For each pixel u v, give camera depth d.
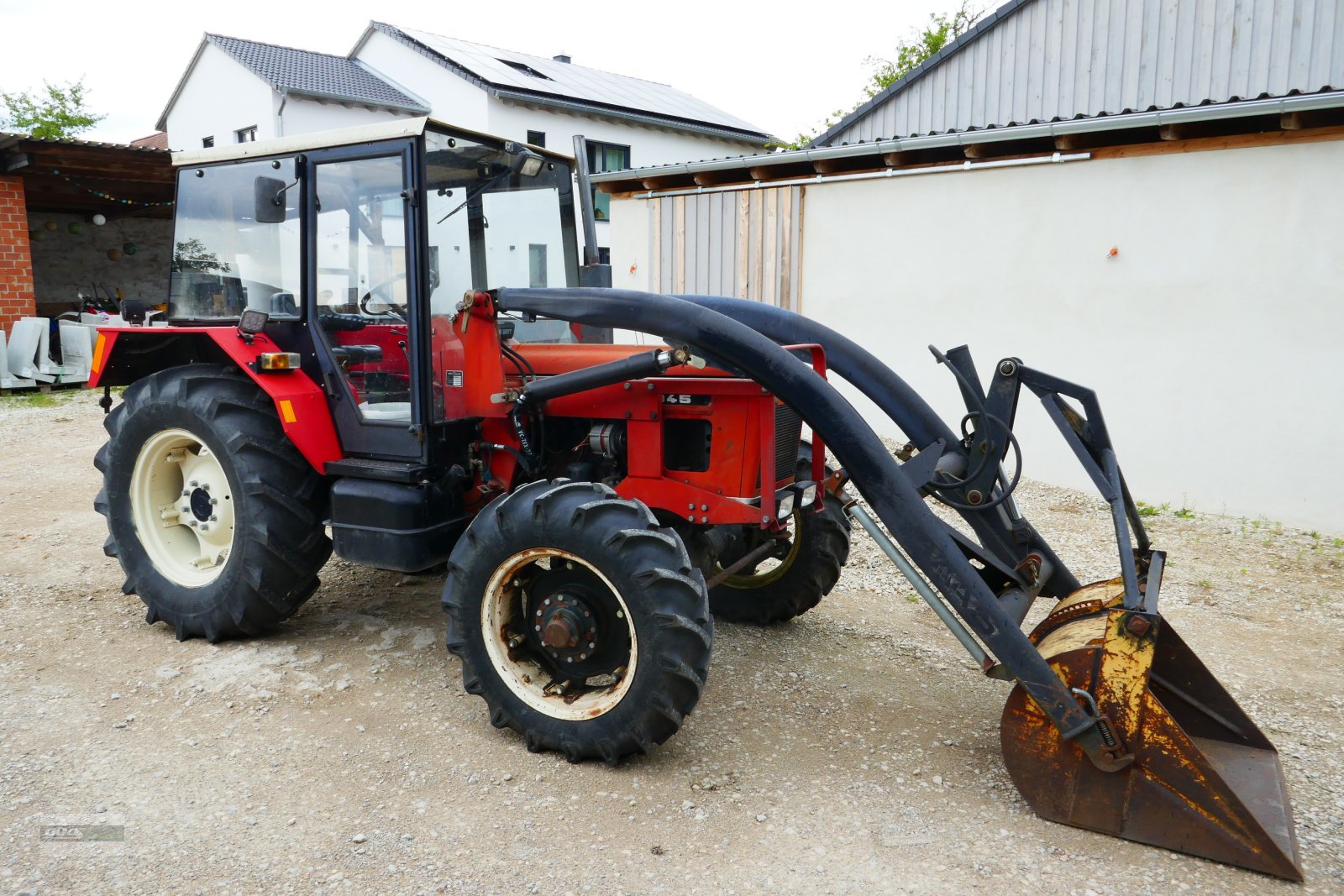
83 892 2.17
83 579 4.47
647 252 8.76
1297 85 8.49
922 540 2.67
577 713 2.77
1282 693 3.43
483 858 2.33
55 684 3.31
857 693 3.38
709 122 19.25
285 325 3.59
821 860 2.34
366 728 3.03
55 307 15.11
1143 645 2.37
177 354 4.16
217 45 17.83
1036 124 6.23
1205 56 8.99
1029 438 6.65
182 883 2.21
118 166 11.27
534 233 3.89
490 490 3.44
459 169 3.37
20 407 9.38
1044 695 2.46
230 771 2.74
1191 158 5.75
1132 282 6.07
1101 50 9.63
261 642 3.72
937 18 20.84
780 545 3.94
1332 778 2.79
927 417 3.33
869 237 7.31
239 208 3.69
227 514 3.69
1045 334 6.50
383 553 3.27
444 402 3.27
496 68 17.91
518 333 3.76
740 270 8.12
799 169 7.78
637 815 2.54
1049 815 2.53
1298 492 5.59
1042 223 6.43
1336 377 5.40
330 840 2.40
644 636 2.65
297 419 3.39
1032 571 3.01
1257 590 4.56
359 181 3.33
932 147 6.70
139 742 2.90
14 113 30.80
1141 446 6.15
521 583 3.01
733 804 2.61
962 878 2.27
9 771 2.71
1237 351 5.71
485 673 2.92
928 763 2.86
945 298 6.96
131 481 3.79
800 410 2.78
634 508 2.74
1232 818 2.31
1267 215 5.52
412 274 3.17
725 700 3.31
